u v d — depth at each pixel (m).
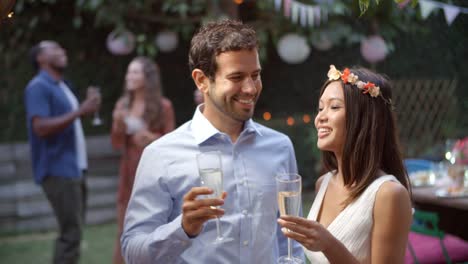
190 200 1.37
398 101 6.08
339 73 1.68
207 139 1.69
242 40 1.55
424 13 3.10
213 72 1.59
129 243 1.61
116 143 3.45
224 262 1.65
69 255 3.61
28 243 4.68
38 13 5.32
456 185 3.20
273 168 1.77
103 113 5.65
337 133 1.67
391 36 5.38
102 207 5.29
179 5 4.79
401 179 1.69
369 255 1.60
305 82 6.46
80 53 5.53
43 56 3.61
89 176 5.26
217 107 1.65
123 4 4.90
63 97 3.68
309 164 5.94
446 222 3.64
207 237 1.65
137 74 3.44
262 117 6.42
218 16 4.61
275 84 6.44
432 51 6.41
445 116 6.24
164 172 1.68
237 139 1.73
